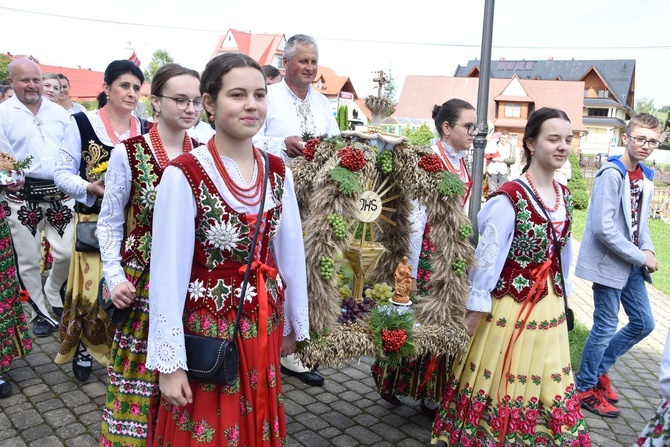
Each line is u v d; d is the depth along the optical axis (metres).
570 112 39.19
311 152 2.91
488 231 2.83
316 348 2.58
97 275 3.63
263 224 2.07
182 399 1.88
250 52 47.25
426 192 2.94
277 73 5.94
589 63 55.19
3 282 3.71
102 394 3.80
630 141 3.88
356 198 2.70
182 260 1.91
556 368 2.86
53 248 4.71
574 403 2.87
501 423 2.82
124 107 3.68
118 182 2.76
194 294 1.98
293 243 2.26
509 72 57.53
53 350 4.50
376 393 4.02
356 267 3.08
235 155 2.05
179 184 1.90
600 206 3.78
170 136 2.92
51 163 4.72
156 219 1.92
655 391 4.48
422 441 3.40
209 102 2.01
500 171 14.73
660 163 40.78
